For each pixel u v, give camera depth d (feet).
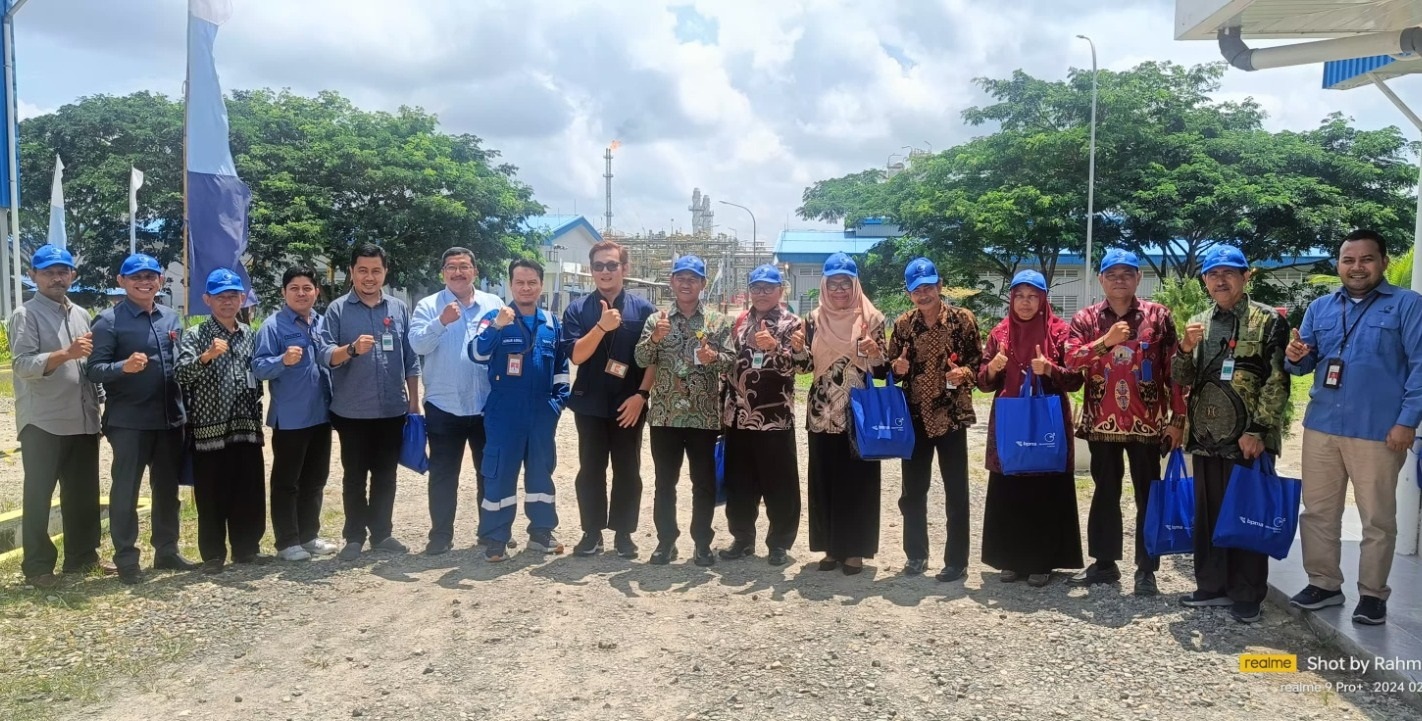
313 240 94.07
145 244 107.14
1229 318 15.07
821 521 17.79
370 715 11.84
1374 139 97.19
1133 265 15.65
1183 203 91.45
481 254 111.04
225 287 17.31
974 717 11.71
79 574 17.44
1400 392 13.64
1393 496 13.78
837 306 17.30
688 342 17.88
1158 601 15.84
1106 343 15.26
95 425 17.47
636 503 18.83
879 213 111.55
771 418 17.70
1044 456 15.87
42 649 13.88
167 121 104.06
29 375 16.12
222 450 17.63
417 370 19.69
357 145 100.12
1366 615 13.87
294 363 17.33
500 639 14.34
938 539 20.76
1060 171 95.04
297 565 18.16
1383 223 90.48
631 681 12.84
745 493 18.51
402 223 101.55
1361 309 14.12
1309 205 90.99
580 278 160.56
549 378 18.72
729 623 15.01
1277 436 14.64
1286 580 15.94
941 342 17.12
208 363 17.37
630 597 16.30
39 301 16.75
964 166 98.89
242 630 14.71
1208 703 12.06
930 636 14.42
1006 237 91.30
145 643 14.15
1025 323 16.84
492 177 112.47
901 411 16.44
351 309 18.56
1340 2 14.70
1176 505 15.43
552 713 11.87
